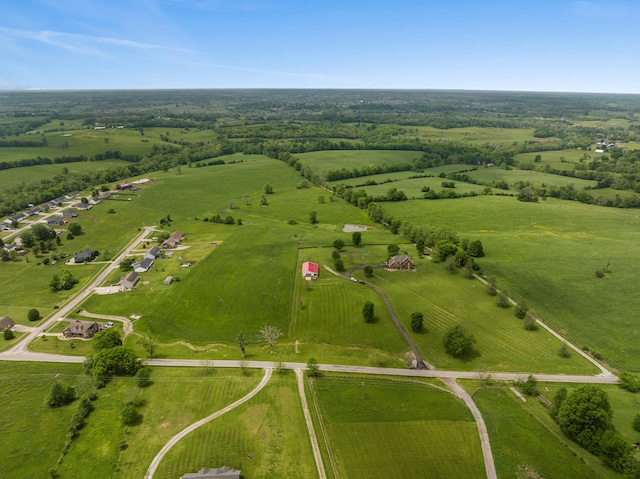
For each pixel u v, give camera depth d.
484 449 68.81
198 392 83.19
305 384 85.94
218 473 61.91
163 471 64.69
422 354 97.12
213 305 120.44
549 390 84.44
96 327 108.19
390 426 73.62
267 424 74.31
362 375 89.56
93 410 78.50
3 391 84.88
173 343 103.25
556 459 67.00
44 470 65.69
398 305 117.75
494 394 83.38
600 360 94.38
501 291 120.06
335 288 128.25
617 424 73.31
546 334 103.88
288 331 107.94
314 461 66.56
